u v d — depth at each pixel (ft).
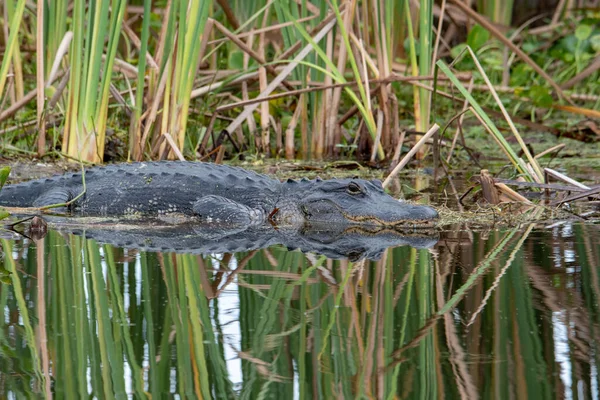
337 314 22.21
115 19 43.68
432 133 42.19
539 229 33.32
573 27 74.18
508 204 38.09
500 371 18.02
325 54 50.52
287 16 46.75
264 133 53.83
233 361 18.89
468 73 53.11
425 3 47.42
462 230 33.96
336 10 46.24
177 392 17.34
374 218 36.47
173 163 42.22
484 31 64.95
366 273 26.68
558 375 17.75
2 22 61.00
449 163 49.98
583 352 18.97
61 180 41.65
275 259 29.09
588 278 25.17
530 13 86.38
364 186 37.78
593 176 44.96
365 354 19.25
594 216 35.88
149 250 30.58
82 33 44.01
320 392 17.15
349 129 59.31
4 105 52.29
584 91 67.77
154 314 22.31
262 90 51.65
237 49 58.80
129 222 37.81
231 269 27.40
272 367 18.57
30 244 31.58
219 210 38.24
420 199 40.45
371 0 51.52
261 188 39.75
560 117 65.05
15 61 50.67
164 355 19.35
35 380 18.01
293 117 53.78
